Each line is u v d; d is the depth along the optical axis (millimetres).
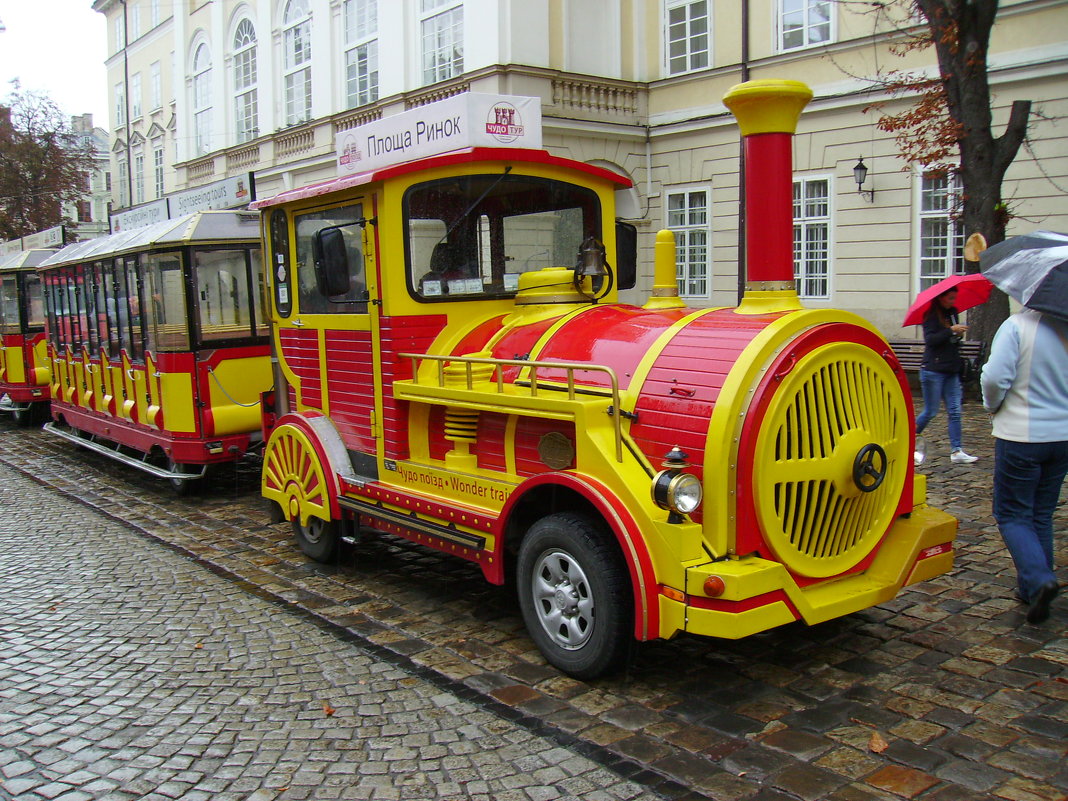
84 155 34250
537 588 4188
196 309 7918
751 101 3891
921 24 12852
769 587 3508
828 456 3764
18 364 13398
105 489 9000
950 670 4020
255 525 7316
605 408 3920
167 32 28281
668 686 3977
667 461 3475
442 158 5027
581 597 3961
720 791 3125
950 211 12320
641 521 3654
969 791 3072
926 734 3465
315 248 5141
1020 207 12766
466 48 16109
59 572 6086
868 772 3209
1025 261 4328
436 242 5156
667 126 16953
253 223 8227
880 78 13164
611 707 3793
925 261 14039
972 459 7891
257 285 8258
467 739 3574
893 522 4168
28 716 3914
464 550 4598
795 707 3730
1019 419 4375
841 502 3848
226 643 4699
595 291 5594
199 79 26141
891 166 14086
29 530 7328
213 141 25562
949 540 4242
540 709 3805
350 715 3822
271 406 8008
